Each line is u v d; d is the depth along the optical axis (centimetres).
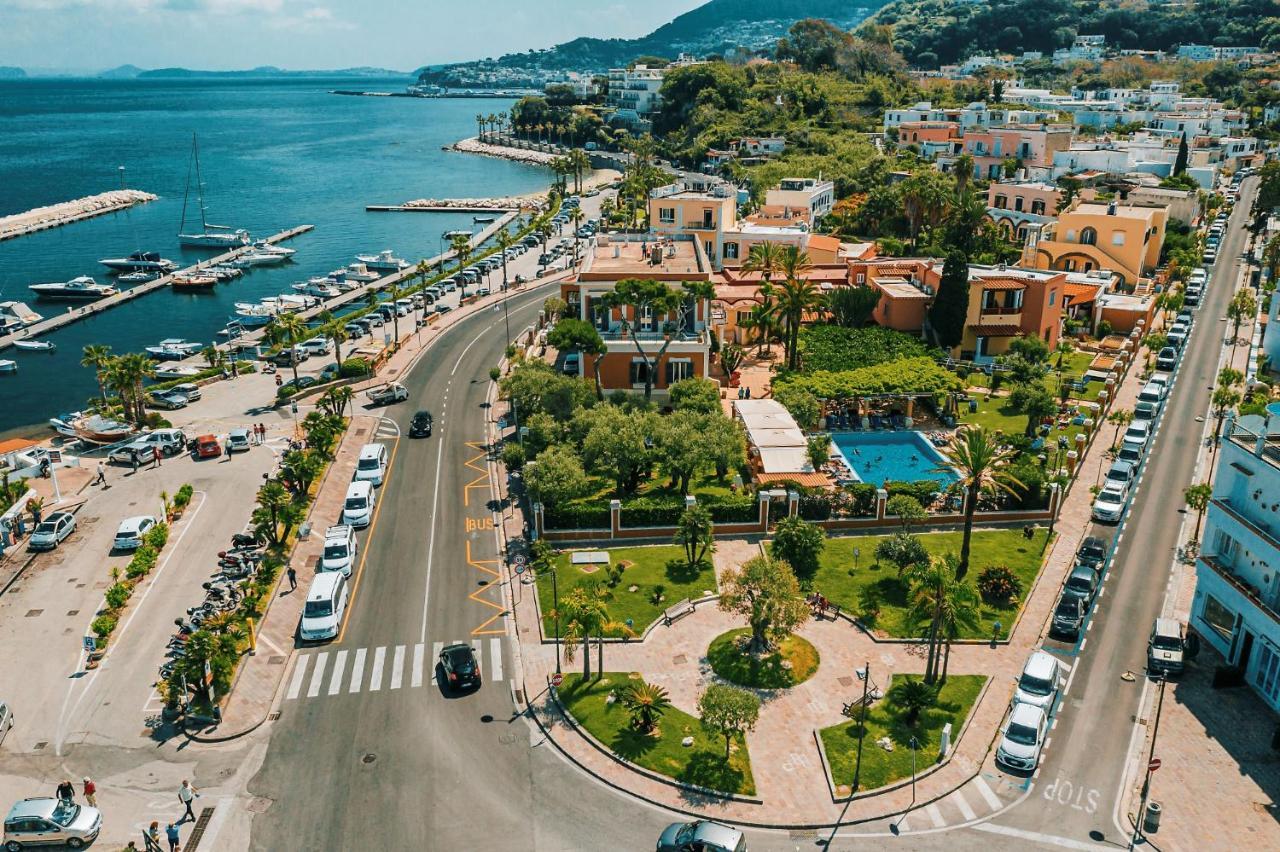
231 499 7388
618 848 4025
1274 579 4969
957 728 4709
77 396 10775
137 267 17100
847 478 7262
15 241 19838
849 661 5253
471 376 10362
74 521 7031
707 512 6225
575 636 5175
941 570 4819
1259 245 15375
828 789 4316
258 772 4481
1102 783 4372
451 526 6900
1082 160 17025
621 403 8531
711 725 4344
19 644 5497
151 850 3984
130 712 4909
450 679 5038
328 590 5672
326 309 12788
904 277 11619
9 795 4322
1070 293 11419
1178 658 5116
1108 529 6781
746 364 10400
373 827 4144
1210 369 10256
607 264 10025
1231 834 4062
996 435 7362
